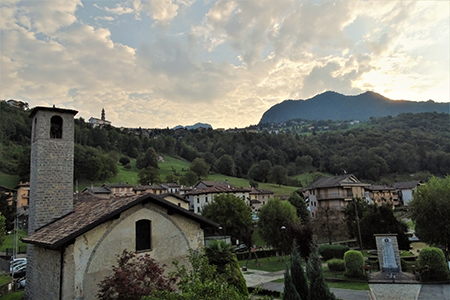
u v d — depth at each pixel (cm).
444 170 12038
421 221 3091
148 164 12769
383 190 8712
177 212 1536
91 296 1198
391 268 2509
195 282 840
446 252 3034
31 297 1509
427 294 1977
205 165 12400
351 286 2311
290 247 3066
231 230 4916
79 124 15612
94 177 9806
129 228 1363
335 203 6053
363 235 3691
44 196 1659
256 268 3375
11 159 9244
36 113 1770
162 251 1455
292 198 6128
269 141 17275
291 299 1220
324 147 16600
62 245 1181
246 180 12812
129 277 1142
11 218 4641
